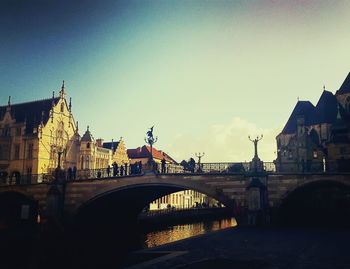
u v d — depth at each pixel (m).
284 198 35.22
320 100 67.06
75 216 44.25
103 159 79.06
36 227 47.09
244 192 36.47
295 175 35.16
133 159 99.94
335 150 58.12
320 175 34.47
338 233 25.58
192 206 100.81
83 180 44.34
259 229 29.77
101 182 43.34
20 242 37.75
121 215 54.81
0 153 66.94
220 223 69.88
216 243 18.47
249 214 34.75
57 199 44.06
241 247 16.70
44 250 36.00
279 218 35.34
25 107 74.19
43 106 71.81
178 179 39.25
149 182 40.56
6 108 73.88
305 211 50.41
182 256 13.76
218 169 39.44
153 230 55.12
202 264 11.86
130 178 41.78
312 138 64.31
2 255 32.69
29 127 68.81
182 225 64.00
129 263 14.23
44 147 66.19
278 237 22.05
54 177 46.00
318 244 18.03
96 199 44.00
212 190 37.62
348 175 33.66
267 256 13.74
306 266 11.46
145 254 14.77
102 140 88.06
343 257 13.47
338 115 60.91
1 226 53.12
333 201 50.03
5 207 54.38
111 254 34.91
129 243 41.59
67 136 73.00
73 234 43.94
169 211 67.12
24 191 47.69
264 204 35.16
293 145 65.25
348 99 62.47
